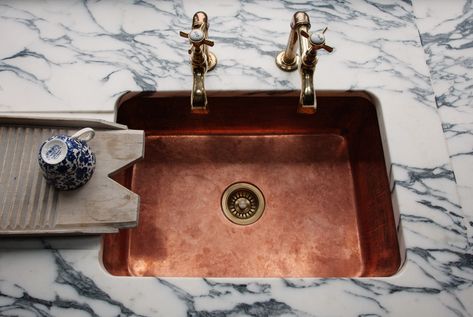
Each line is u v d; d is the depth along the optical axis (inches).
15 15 37.3
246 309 28.9
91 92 34.7
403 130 34.1
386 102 35.0
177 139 41.1
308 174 40.2
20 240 30.0
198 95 30.2
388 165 33.5
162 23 37.4
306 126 41.1
